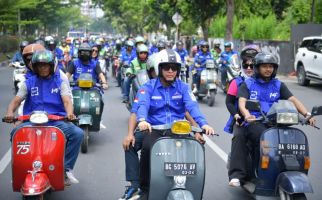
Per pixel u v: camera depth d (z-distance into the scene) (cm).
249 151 546
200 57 1412
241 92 557
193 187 458
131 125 497
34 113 498
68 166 549
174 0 3569
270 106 557
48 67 548
